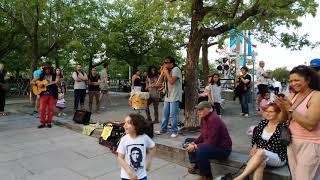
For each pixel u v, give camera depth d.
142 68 20.41
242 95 10.41
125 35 19.33
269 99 8.62
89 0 15.61
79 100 11.74
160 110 12.12
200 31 7.62
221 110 11.34
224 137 5.10
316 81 3.44
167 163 6.19
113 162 6.32
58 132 8.90
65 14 14.28
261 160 4.20
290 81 3.52
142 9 8.63
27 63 21.72
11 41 17.09
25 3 12.87
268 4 6.18
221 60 19.61
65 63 24.16
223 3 7.17
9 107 13.71
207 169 5.13
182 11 7.67
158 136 7.32
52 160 6.46
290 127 3.65
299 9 6.65
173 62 7.34
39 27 14.93
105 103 14.88
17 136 8.43
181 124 8.41
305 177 3.41
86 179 5.46
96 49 17.78
